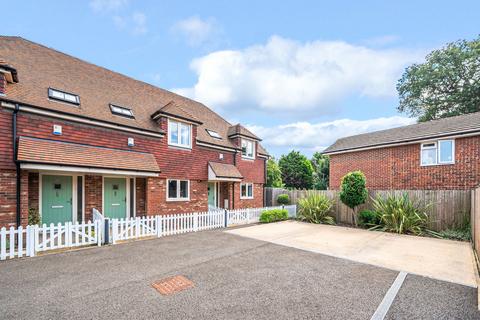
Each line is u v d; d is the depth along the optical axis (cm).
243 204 1675
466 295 422
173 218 966
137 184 1176
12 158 747
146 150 1113
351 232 1011
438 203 1003
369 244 798
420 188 1407
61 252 677
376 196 1180
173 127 1248
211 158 1438
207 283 468
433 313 362
